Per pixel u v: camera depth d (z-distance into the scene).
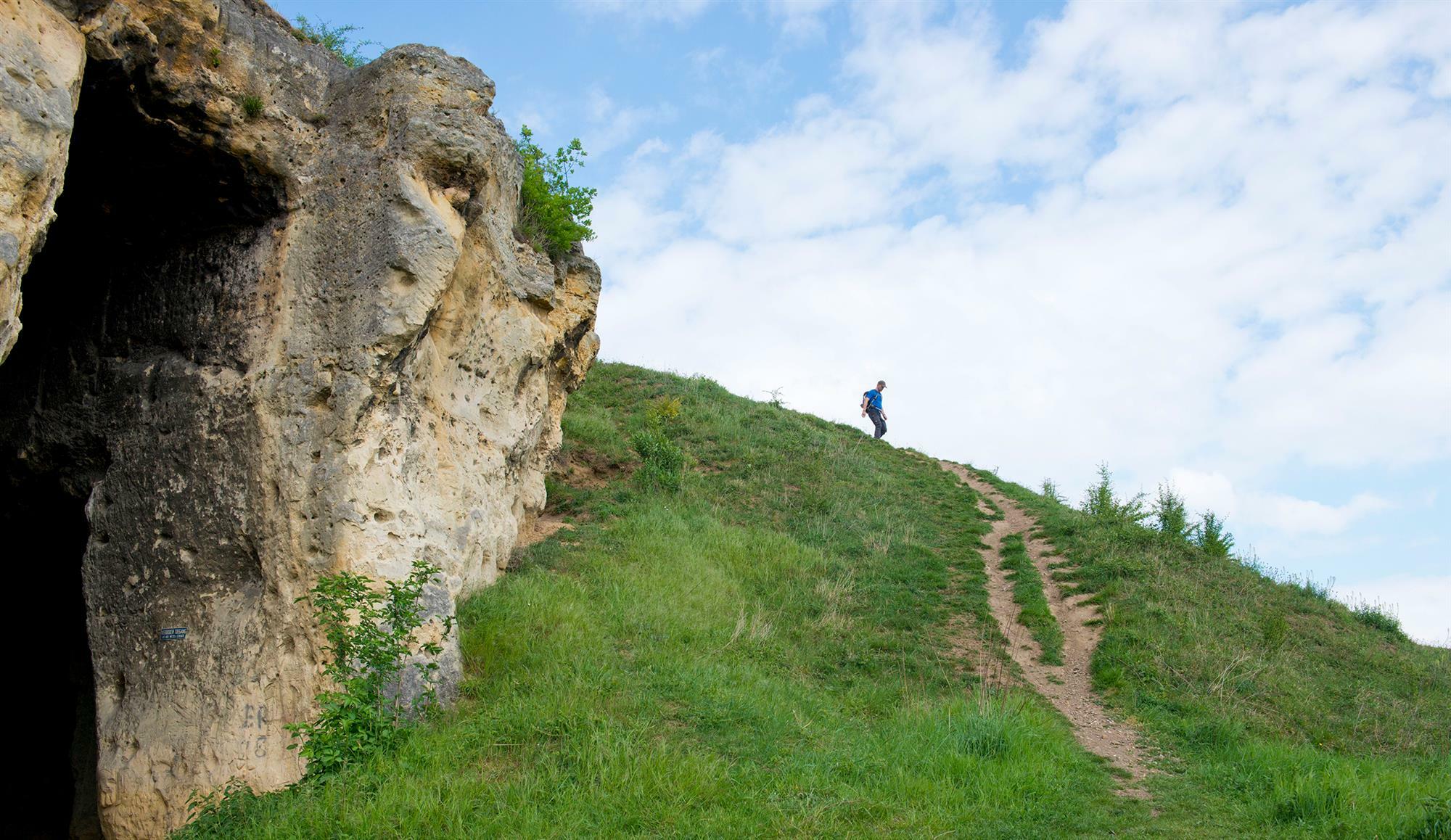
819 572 15.34
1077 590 15.48
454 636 9.24
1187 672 12.48
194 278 9.59
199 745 8.19
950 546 17.92
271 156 9.20
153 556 8.88
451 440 10.77
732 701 9.38
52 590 11.56
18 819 10.80
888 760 8.83
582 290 15.75
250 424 8.89
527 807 6.97
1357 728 11.65
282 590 8.54
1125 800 8.88
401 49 9.82
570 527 15.01
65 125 6.83
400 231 9.09
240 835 7.01
